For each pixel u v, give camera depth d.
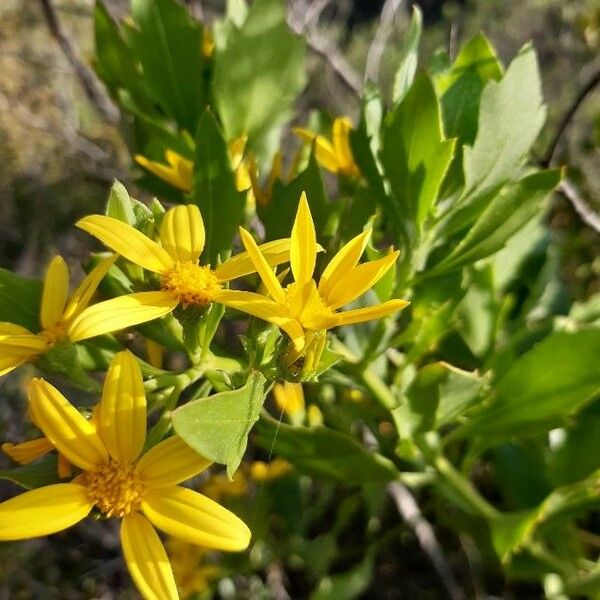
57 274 0.09
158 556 0.08
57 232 0.32
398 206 0.11
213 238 0.10
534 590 0.21
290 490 0.19
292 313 0.08
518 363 0.11
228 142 0.13
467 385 0.11
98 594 0.24
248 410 0.07
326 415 0.14
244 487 0.19
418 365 0.14
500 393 0.12
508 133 0.11
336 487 0.22
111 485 0.08
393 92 0.11
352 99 0.31
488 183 0.11
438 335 0.12
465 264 0.11
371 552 0.19
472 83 0.11
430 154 0.10
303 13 0.31
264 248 0.09
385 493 0.19
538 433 0.12
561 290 0.17
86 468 0.08
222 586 0.21
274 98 0.13
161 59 0.13
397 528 0.19
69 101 0.34
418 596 0.22
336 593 0.18
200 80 0.13
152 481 0.08
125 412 0.08
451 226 0.11
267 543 0.20
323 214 0.11
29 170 0.32
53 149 0.32
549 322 0.14
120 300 0.08
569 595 0.16
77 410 0.08
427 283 0.12
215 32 0.13
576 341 0.11
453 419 0.12
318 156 0.13
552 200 0.20
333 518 0.22
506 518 0.13
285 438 0.12
